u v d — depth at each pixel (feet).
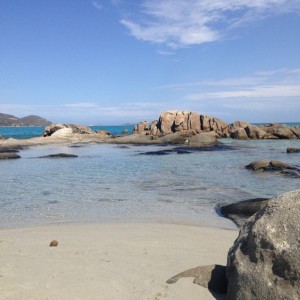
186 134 181.37
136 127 221.05
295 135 186.70
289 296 13.94
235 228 30.73
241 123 201.36
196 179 60.44
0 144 146.41
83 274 19.19
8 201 42.80
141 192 48.55
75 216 35.22
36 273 19.27
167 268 20.21
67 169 75.97
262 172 68.44
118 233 27.86
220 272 18.15
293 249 14.40
